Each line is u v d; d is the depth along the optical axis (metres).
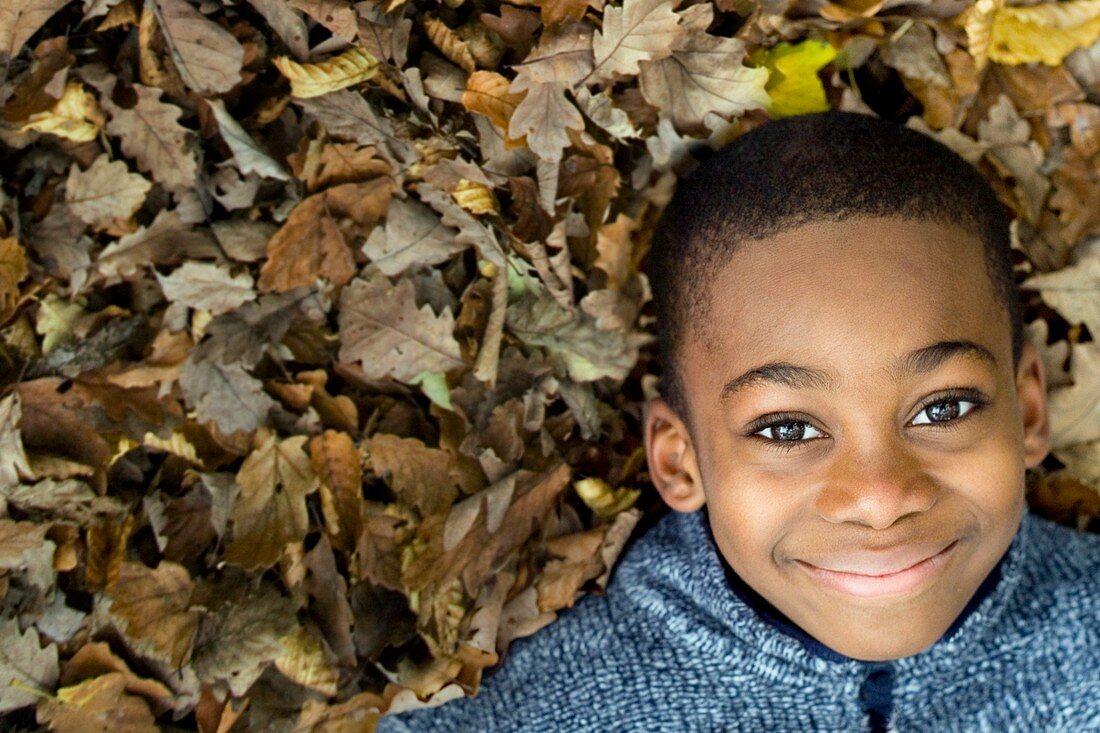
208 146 1.18
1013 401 1.13
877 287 1.05
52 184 1.15
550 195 1.16
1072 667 1.26
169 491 1.21
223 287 1.18
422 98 1.12
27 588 1.13
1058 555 1.32
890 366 1.04
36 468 1.14
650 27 1.09
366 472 1.27
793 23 1.20
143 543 1.20
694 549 1.30
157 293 1.20
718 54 1.13
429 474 1.25
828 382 1.05
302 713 1.21
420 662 1.26
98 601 1.16
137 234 1.16
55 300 1.16
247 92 1.16
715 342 1.13
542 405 1.27
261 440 1.22
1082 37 1.28
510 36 1.12
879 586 1.12
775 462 1.11
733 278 1.10
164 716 1.19
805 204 1.08
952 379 1.06
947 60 1.28
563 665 1.31
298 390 1.23
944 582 1.13
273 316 1.21
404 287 1.21
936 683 1.24
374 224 1.20
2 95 1.09
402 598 1.26
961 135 1.33
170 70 1.13
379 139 1.15
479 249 1.21
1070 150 1.36
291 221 1.17
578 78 1.12
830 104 1.31
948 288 1.06
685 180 1.21
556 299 1.25
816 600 1.16
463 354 1.24
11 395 1.12
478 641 1.26
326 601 1.23
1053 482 1.41
